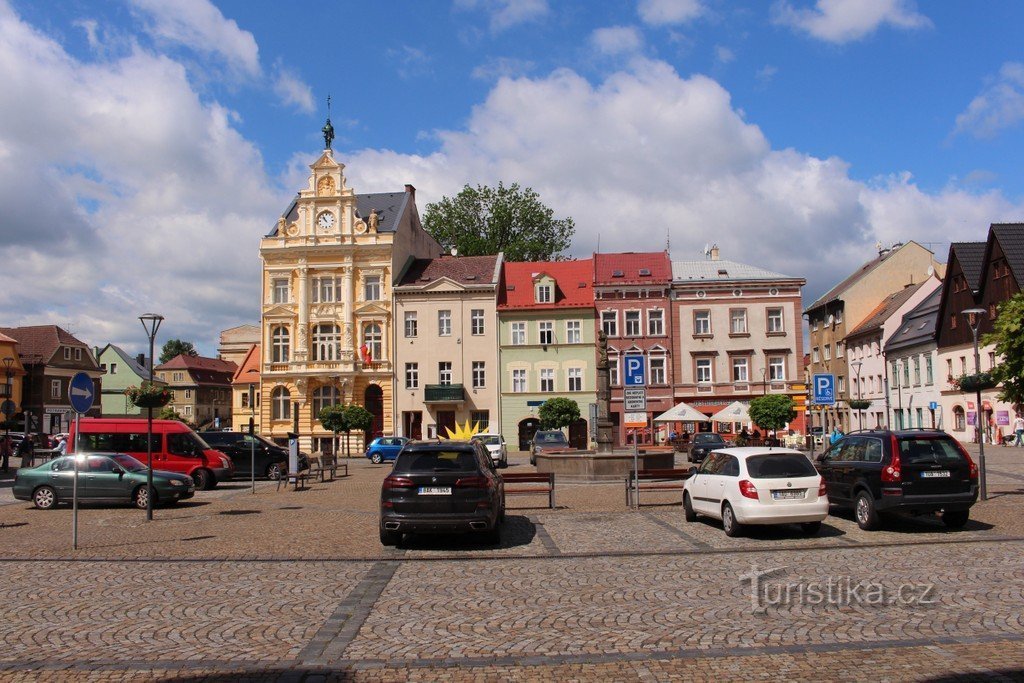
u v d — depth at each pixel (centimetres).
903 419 6050
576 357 6012
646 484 2680
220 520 1917
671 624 881
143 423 2905
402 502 1423
